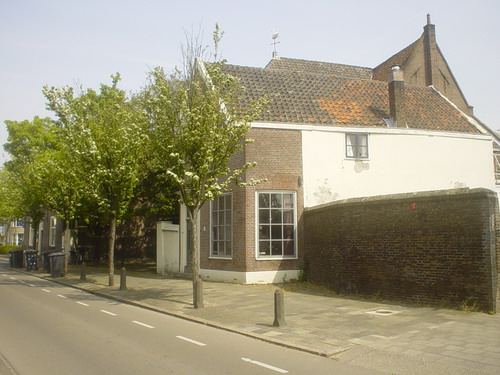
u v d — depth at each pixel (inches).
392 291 489.7
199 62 550.0
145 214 883.4
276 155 682.8
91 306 509.7
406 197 478.9
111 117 700.0
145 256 1192.8
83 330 370.3
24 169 1018.7
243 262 657.0
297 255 675.4
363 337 334.3
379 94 848.3
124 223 1181.7
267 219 670.5
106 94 1009.5
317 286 619.8
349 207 544.1
